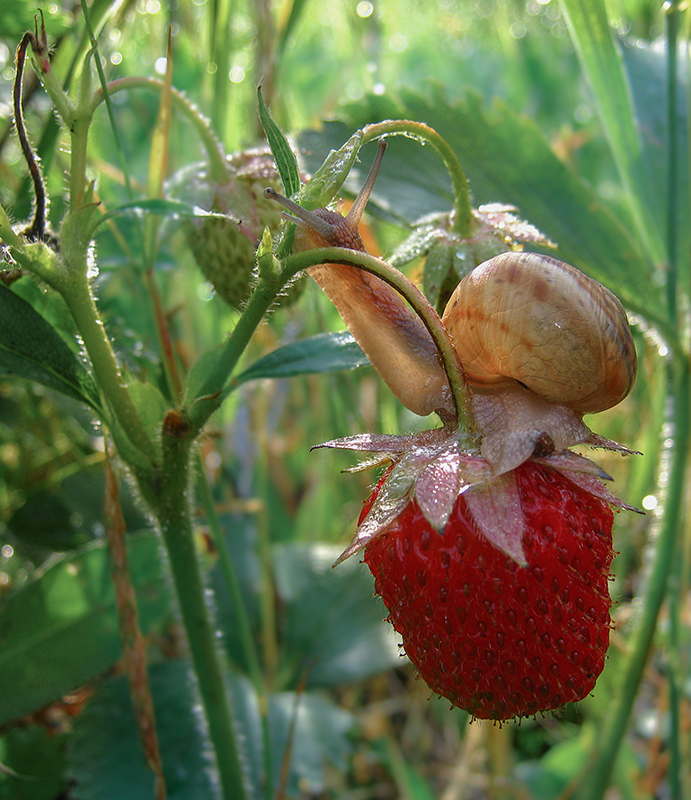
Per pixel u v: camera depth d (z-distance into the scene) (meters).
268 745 0.13
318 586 0.17
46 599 0.12
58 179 0.14
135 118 0.17
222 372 0.09
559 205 0.14
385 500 0.08
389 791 0.16
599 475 0.08
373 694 0.17
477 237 0.10
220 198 0.11
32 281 0.10
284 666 0.16
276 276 0.08
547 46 0.29
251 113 0.16
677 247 0.13
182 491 0.10
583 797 0.14
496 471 0.08
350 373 0.16
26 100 0.13
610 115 0.14
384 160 0.14
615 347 0.08
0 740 0.13
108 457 0.10
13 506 0.15
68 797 0.13
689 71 0.14
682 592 0.14
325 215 0.08
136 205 0.09
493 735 0.14
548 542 0.08
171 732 0.13
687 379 0.13
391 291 0.09
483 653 0.08
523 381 0.08
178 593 0.10
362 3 0.19
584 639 0.08
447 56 0.30
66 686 0.12
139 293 0.15
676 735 0.13
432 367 0.09
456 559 0.08
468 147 0.14
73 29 0.12
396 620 0.08
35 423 0.15
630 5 0.19
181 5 0.17
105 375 0.09
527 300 0.08
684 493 0.13
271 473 0.20
